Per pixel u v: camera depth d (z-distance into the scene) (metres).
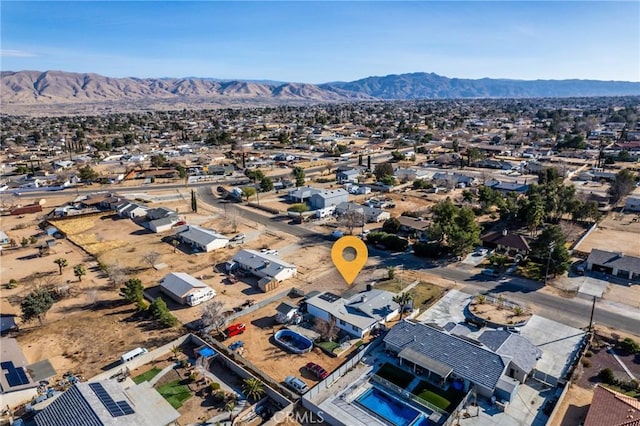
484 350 41.50
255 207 105.38
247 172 133.75
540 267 65.12
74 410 33.09
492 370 39.22
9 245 81.38
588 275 62.44
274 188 122.94
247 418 36.78
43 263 72.69
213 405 38.25
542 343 46.44
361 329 48.06
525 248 68.62
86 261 73.31
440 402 38.09
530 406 37.34
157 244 81.00
